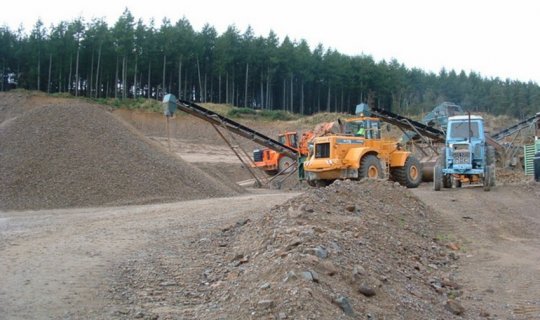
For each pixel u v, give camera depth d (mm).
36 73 61219
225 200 18094
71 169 20719
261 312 5277
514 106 89625
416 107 82250
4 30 63281
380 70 74688
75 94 60094
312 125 55562
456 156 18594
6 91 60000
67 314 6027
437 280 8312
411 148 28188
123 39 60719
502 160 29609
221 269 7867
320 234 7914
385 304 6180
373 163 19531
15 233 12039
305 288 5516
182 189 21125
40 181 20031
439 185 18500
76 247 9859
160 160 22578
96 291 6926
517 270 9234
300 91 73250
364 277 6570
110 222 13531
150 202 19672
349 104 75562
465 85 93062
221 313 5605
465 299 7637
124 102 56250
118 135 23188
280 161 31391
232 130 27719
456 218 13266
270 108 69562
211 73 67500
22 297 6648
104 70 62062
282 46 68688
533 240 11633
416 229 11406
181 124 53969
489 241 11461
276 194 22125
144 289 7012
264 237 8570
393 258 8695
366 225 9883
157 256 8961
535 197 16562
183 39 64188
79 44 61625
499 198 16328
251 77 68875
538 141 25031
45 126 22906
